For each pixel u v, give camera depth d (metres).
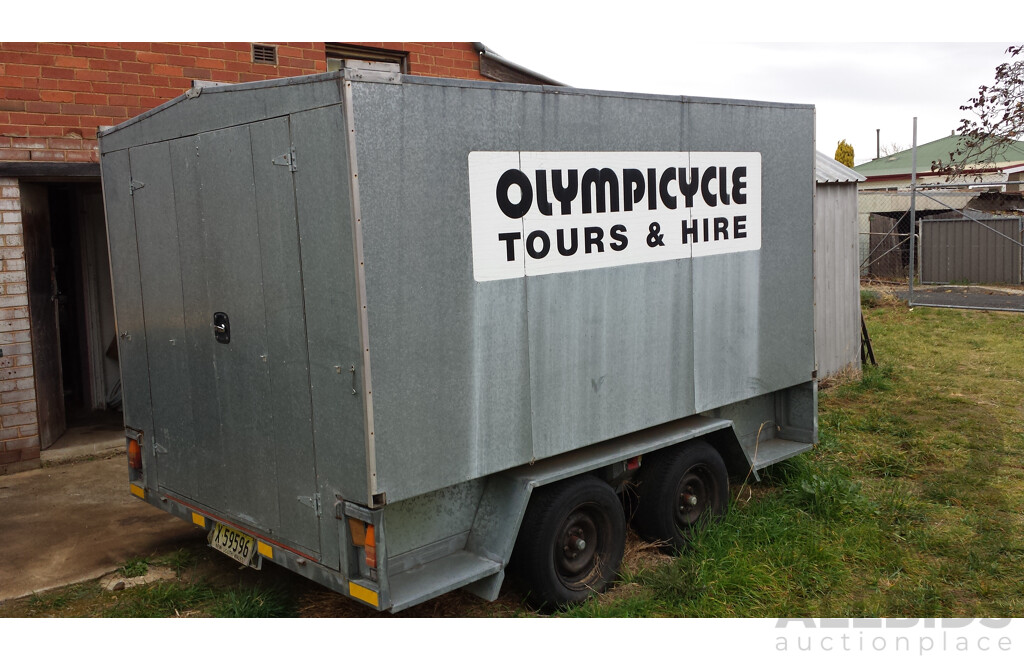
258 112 3.59
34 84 6.34
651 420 4.74
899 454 6.79
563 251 4.14
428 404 3.57
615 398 4.51
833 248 9.31
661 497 4.89
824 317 9.23
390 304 3.38
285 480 3.80
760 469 5.69
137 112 6.76
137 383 4.83
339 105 3.20
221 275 3.99
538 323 4.05
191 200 4.09
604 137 4.32
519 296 3.94
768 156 5.44
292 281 3.58
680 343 4.89
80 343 8.12
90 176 6.61
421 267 3.49
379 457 3.39
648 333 4.68
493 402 3.86
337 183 3.27
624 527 4.61
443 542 4.00
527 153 3.92
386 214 3.34
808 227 5.84
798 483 5.82
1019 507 5.69
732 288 5.24
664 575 4.46
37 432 6.68
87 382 8.12
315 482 3.64
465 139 3.63
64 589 4.55
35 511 5.75
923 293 17.05
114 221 4.78
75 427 7.52
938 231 19.20
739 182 5.22
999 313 14.12
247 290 3.83
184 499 4.55
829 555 4.82
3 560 4.93
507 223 3.85
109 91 6.63
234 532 4.23
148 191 4.41
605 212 4.35
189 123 4.02
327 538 3.61
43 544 5.17
